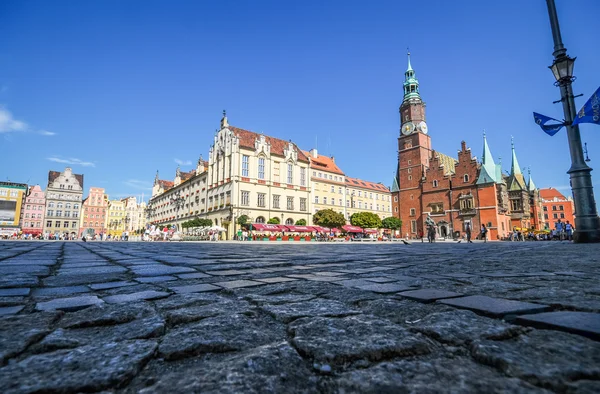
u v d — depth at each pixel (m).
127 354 1.27
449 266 5.02
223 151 51.16
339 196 65.75
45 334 1.54
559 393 0.90
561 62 11.70
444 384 0.99
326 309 2.04
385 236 60.62
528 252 8.72
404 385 0.99
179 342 1.41
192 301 2.34
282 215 51.38
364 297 2.44
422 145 67.31
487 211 54.69
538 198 76.56
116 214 110.94
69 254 8.72
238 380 1.04
